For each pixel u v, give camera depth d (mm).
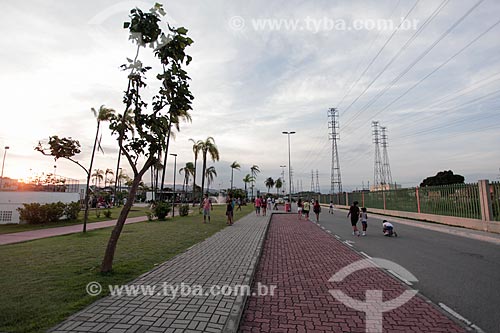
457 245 10648
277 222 20844
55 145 11250
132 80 6477
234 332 3609
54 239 11203
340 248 10117
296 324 4074
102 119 16078
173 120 6934
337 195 47031
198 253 8320
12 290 4949
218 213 28828
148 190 64500
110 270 6133
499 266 7375
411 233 14344
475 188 15133
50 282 5402
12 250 8734
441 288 5625
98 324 3686
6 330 3514
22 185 33750
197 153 34688
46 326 3637
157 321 3805
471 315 4359
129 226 16031
